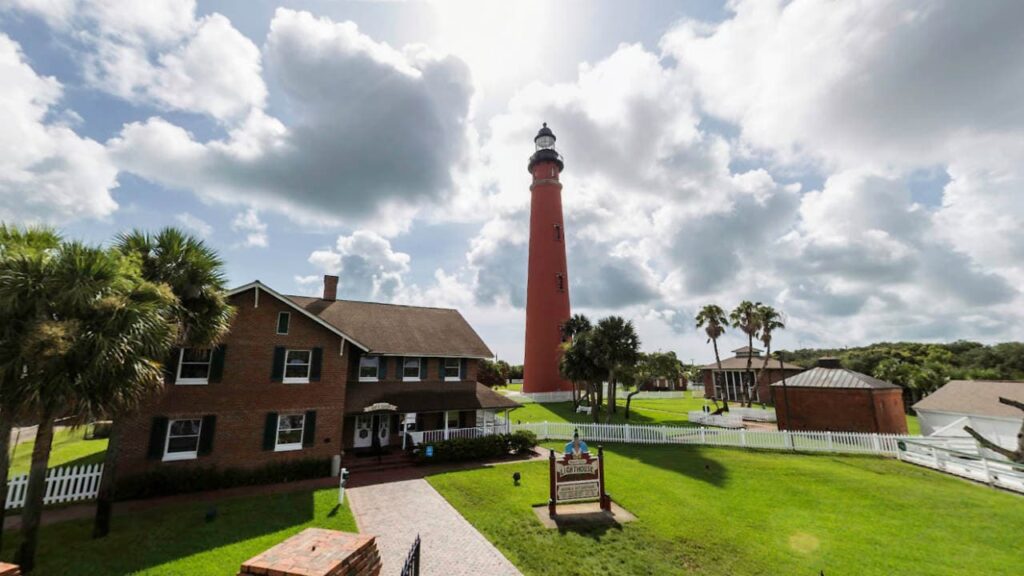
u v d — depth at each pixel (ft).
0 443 30.45
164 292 34.96
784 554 35.91
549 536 38.55
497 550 35.55
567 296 158.30
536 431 90.99
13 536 36.50
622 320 104.53
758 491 53.78
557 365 153.17
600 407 138.31
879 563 34.42
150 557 32.01
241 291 57.47
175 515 41.65
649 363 155.53
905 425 97.04
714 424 112.68
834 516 44.96
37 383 27.91
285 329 60.13
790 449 77.92
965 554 36.06
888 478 60.34
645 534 39.27
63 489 45.21
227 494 49.67
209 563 31.12
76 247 31.58
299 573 19.39
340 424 62.08
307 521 40.50
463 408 77.25
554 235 159.74
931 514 45.70
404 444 68.95
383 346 77.66
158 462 50.31
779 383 104.06
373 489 52.70
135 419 49.80
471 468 63.93
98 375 29.78
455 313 98.68
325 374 62.08
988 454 72.49
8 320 29.19
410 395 77.00
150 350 33.91
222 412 54.34
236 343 56.54
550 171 164.45
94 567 30.40
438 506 46.24
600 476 46.42
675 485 55.52
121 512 42.80
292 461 57.21
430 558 33.96
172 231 41.01
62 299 29.91
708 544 37.55
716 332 169.78
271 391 57.77
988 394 79.82
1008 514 45.44
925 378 157.58
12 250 30.12
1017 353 234.58
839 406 93.50
